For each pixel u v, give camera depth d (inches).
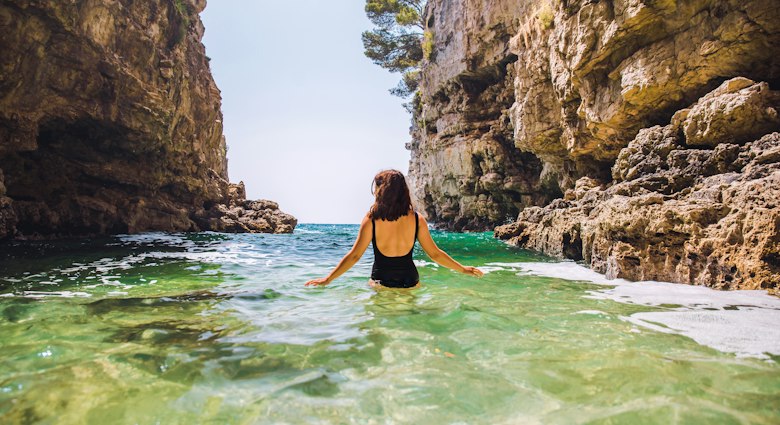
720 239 183.2
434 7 1117.1
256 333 107.5
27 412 62.6
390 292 164.2
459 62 989.2
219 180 1002.7
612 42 413.7
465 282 199.9
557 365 83.4
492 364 84.2
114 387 72.4
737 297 158.2
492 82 1001.5
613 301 152.3
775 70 308.0
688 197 229.9
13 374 77.5
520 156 922.1
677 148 299.7
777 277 158.1
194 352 91.7
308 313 130.5
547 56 597.6
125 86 621.3
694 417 60.6
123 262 298.8
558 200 518.6
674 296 162.9
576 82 484.7
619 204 244.1
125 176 707.4
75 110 570.3
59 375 77.3
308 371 81.0
